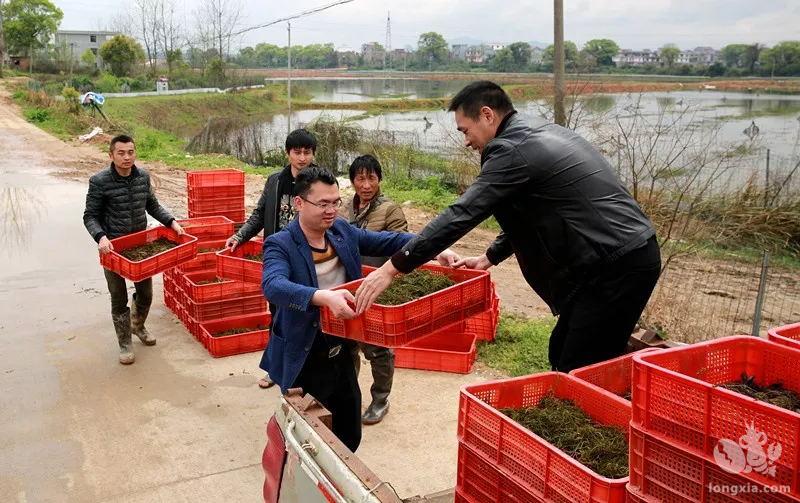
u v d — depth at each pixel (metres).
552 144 3.20
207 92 60.84
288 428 2.61
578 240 3.23
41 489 4.08
